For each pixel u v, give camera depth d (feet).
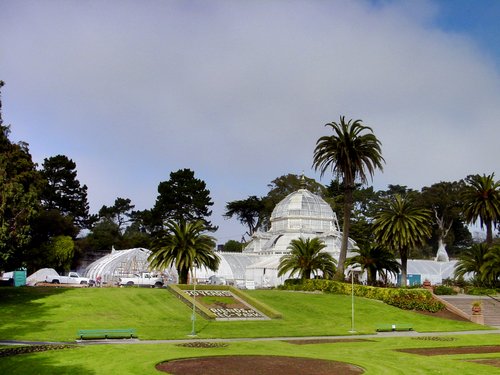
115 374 92.32
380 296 233.35
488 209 302.45
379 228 256.93
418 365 109.50
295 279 279.49
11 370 94.17
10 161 232.94
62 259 338.34
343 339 157.69
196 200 533.14
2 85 217.15
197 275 356.18
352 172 266.98
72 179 501.97
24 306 183.93
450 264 403.54
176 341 142.41
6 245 187.11
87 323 166.09
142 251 347.36
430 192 549.13
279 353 122.93
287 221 380.99
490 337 168.96
